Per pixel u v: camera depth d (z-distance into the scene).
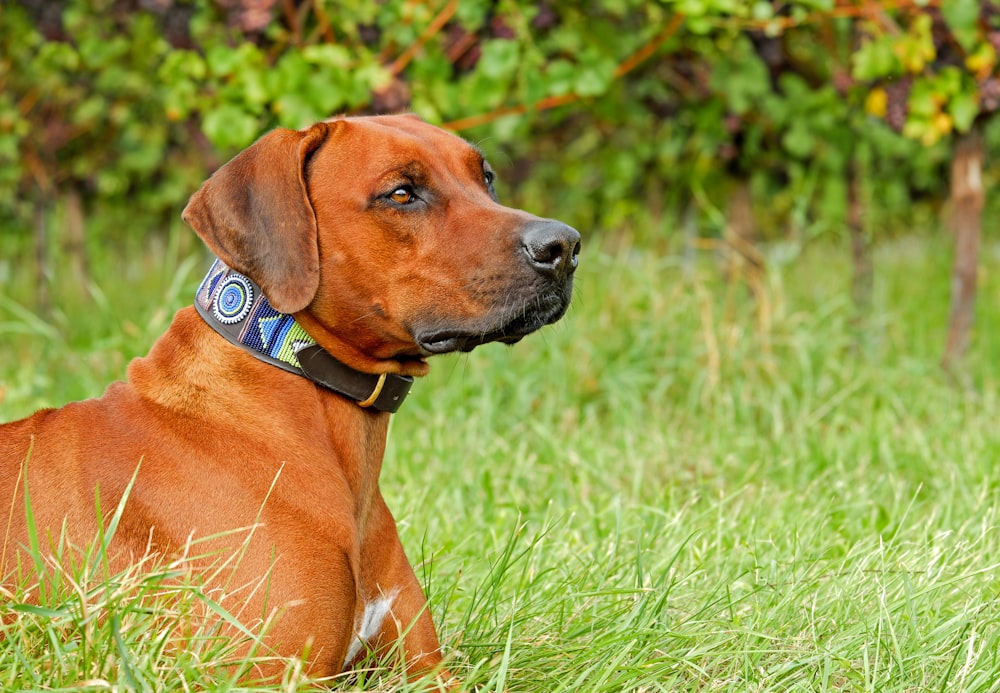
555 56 12.55
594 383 11.04
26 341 14.13
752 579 6.79
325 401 5.41
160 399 5.25
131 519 4.99
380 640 5.57
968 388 11.32
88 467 5.11
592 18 11.85
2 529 5.08
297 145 5.41
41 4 13.98
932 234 20.28
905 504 8.30
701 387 10.98
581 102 13.20
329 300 5.40
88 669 4.63
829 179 14.55
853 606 6.15
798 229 18.44
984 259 17.88
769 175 15.41
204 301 5.42
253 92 10.98
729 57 12.52
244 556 4.91
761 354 11.23
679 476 9.04
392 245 5.44
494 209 5.56
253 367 5.28
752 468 8.95
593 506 8.23
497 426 10.26
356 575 5.27
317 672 5.02
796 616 6.14
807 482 8.83
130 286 16.94
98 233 20.62
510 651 5.53
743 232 14.34
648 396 11.18
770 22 11.42
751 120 13.43
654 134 15.34
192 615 4.80
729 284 13.04
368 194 5.41
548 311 5.50
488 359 11.05
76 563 4.96
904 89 11.50
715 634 5.89
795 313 12.63
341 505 5.20
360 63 11.34
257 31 11.55
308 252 5.27
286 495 5.07
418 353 5.64
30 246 18.88
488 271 5.41
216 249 5.34
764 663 5.74
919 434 9.48
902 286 15.58
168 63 11.66
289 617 4.91
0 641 4.76
